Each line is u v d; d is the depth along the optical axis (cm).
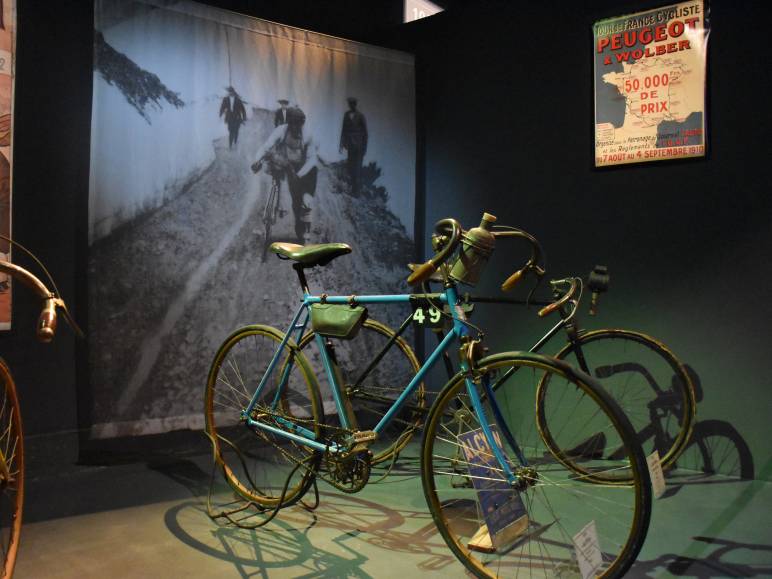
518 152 388
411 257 425
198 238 355
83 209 331
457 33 413
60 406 324
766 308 312
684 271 333
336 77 398
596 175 359
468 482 290
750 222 315
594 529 202
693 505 282
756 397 314
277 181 379
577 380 192
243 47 368
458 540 219
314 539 251
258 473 329
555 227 374
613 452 351
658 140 338
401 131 420
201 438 364
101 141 327
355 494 301
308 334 306
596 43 354
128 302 337
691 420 309
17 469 209
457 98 414
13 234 309
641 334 315
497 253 395
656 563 226
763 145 311
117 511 278
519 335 386
